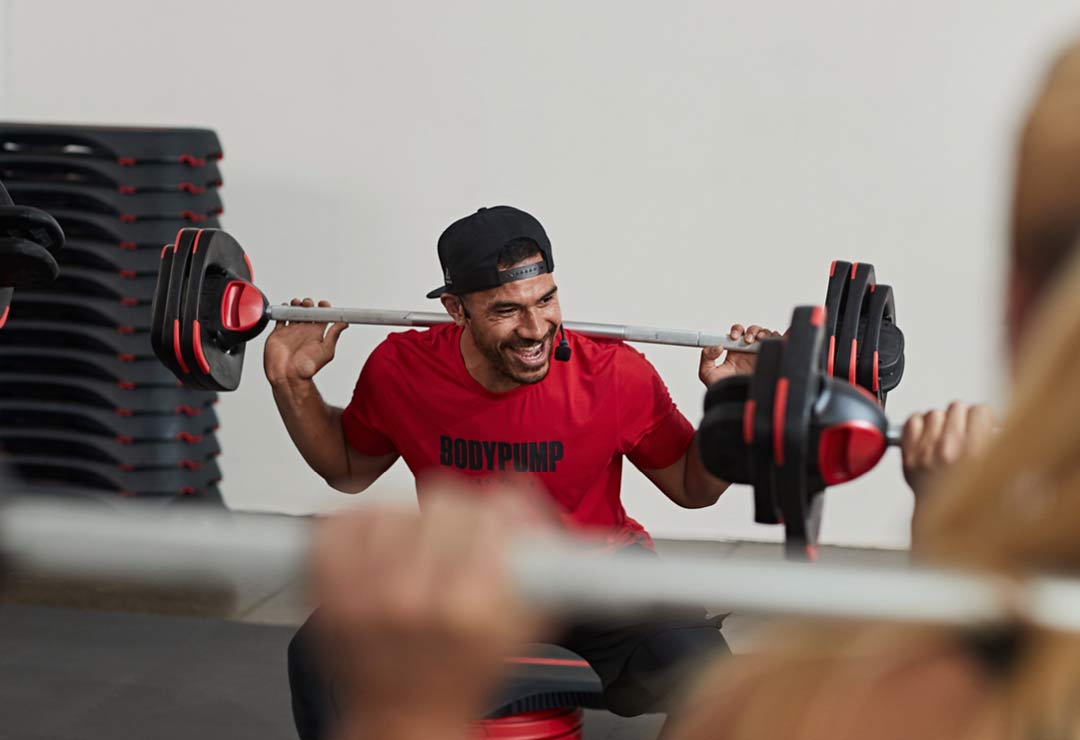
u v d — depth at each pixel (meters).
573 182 4.12
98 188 3.89
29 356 3.94
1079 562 0.40
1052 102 0.41
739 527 4.25
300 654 1.95
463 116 4.15
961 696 0.41
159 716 2.94
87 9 4.30
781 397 1.02
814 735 0.42
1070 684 0.39
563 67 4.08
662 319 4.12
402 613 0.42
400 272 4.24
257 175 4.27
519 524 0.45
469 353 2.16
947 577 0.42
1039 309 0.42
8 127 3.85
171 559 0.45
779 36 3.95
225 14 4.23
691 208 4.06
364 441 2.30
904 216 3.95
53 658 3.25
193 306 2.29
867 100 3.93
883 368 2.12
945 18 3.86
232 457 4.39
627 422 2.16
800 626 0.46
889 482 4.09
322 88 4.21
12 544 0.45
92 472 3.96
